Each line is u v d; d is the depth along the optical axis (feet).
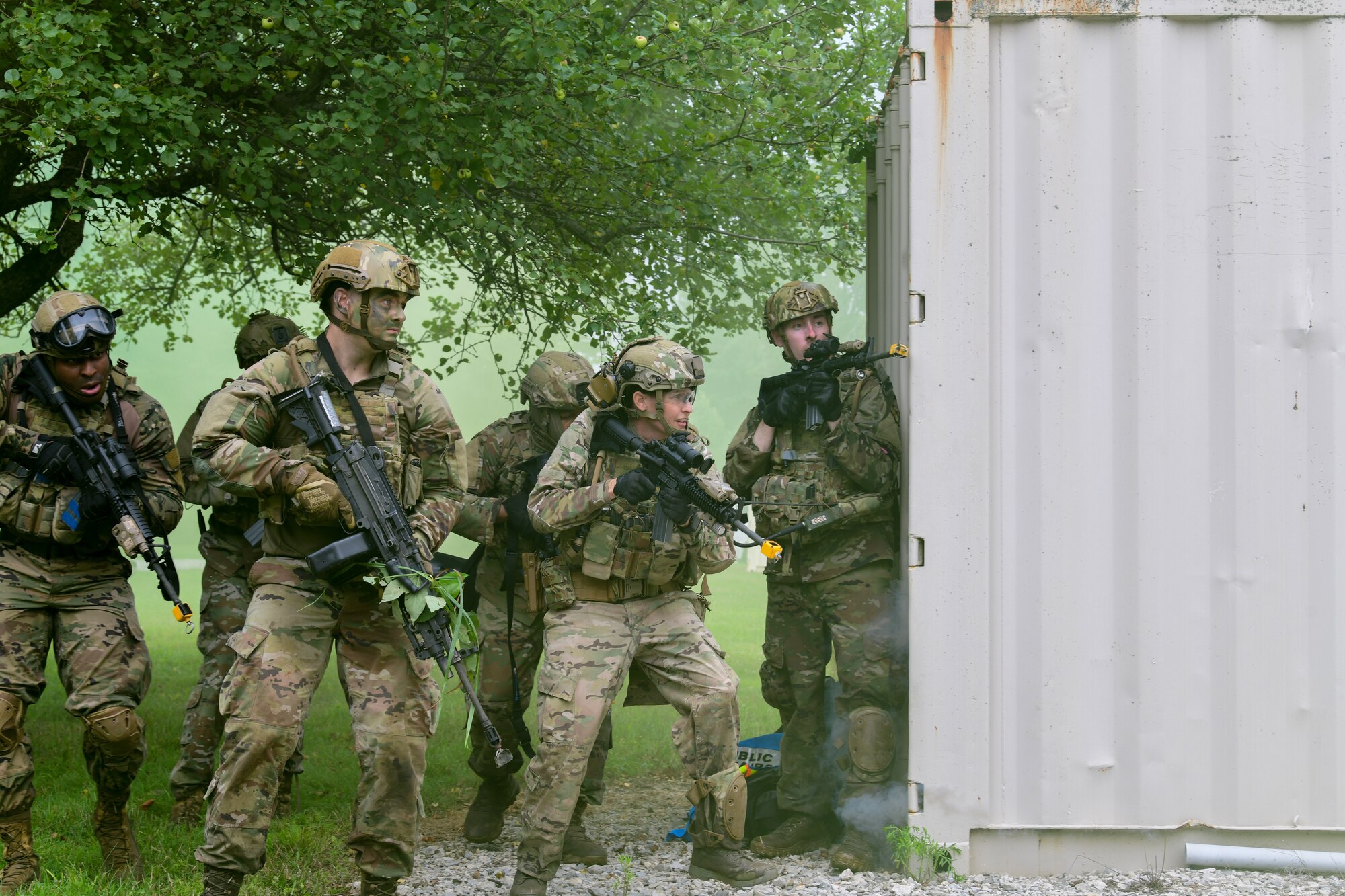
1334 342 14.49
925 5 14.61
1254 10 14.46
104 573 14.40
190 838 15.76
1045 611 14.44
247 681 11.85
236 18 19.95
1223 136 14.56
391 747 12.04
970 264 14.60
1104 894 13.51
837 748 16.02
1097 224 14.60
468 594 16.60
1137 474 14.47
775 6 23.54
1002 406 14.61
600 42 20.62
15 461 13.84
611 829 17.70
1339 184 14.53
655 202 23.66
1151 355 14.51
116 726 13.55
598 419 13.91
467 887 14.05
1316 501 14.47
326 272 12.45
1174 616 14.40
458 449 13.17
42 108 17.62
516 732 16.33
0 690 13.25
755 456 16.19
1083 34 14.62
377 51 21.35
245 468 11.85
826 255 27.50
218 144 21.75
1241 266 14.53
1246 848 14.28
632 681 14.60
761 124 22.88
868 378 16.08
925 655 14.42
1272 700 14.35
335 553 11.78
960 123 14.61
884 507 15.71
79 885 13.05
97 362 14.14
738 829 13.89
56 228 21.02
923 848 14.17
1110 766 14.39
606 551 13.34
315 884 13.97
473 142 20.83
